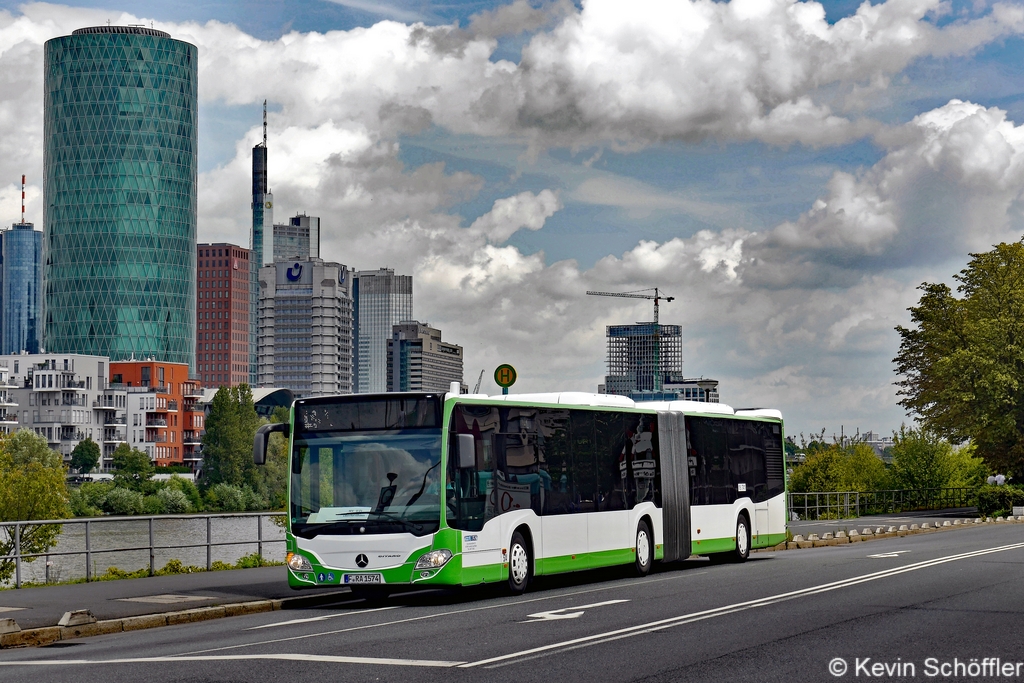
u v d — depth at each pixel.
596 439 24.86
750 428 31.53
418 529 19.92
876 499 70.00
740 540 30.39
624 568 27.55
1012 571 24.23
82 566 53.28
